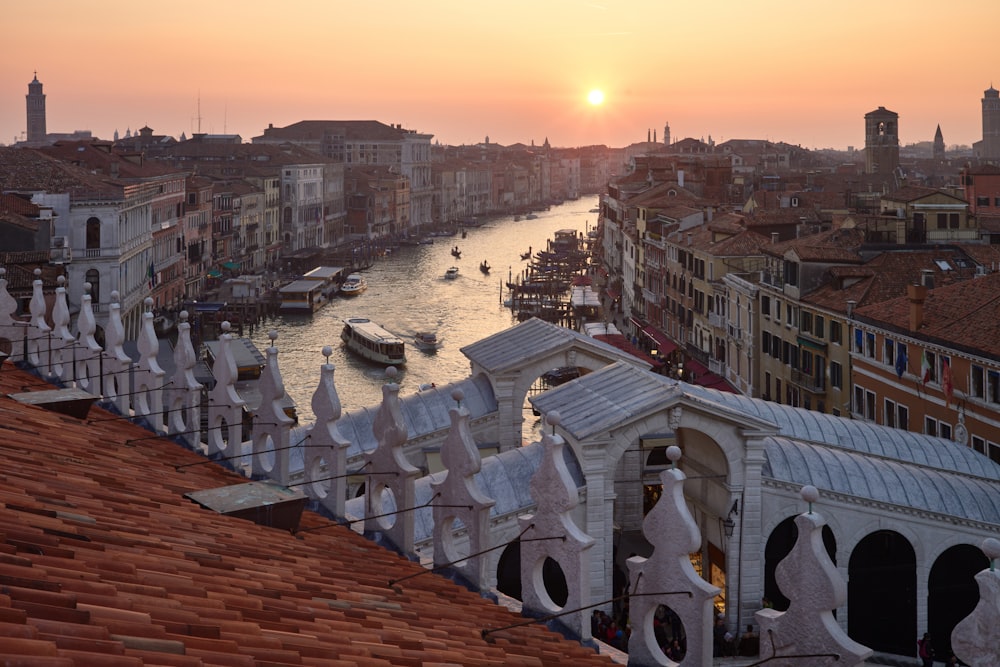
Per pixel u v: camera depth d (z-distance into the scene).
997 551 10.16
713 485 41.34
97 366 25.14
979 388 55.28
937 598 42.22
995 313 57.53
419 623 13.45
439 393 43.78
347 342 137.62
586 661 13.58
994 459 53.72
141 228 132.00
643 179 190.50
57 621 9.24
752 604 40.00
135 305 127.62
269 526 16.80
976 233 90.75
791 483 40.38
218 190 191.12
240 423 21.55
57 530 12.32
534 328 45.84
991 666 10.18
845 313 70.12
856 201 126.06
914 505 41.47
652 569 12.95
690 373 102.81
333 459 19.23
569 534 14.38
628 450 44.25
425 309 169.25
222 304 153.50
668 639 37.38
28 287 85.38
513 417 43.59
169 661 9.05
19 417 19.88
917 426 61.19
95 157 135.62
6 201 97.75
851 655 11.18
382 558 17.14
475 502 16.48
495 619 14.63
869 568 41.91
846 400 70.31
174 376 23.14
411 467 18.14
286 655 10.29
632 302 150.00
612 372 40.88
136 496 15.67
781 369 81.25
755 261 100.00
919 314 61.12
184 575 12.24
